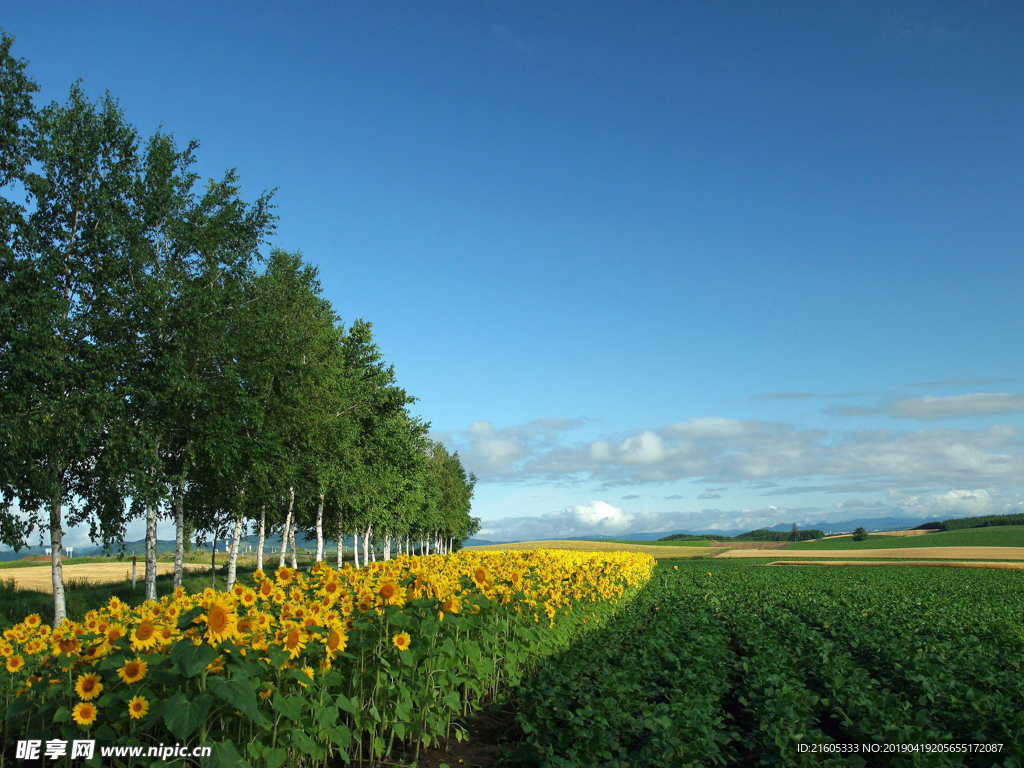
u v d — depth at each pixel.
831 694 10.62
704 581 38.38
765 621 20.19
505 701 10.78
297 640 6.30
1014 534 126.75
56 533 20.84
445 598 8.59
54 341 20.00
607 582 19.50
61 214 22.36
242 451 26.00
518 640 11.67
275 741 6.31
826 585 36.97
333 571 10.25
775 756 7.86
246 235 27.33
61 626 6.96
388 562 10.79
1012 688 10.82
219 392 25.33
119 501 22.89
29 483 19.78
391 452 43.44
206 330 24.59
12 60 21.75
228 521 34.47
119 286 22.05
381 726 8.19
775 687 10.62
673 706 9.05
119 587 33.97
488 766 8.18
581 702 9.27
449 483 80.06
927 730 8.48
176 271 24.81
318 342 31.62
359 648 7.87
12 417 18.88
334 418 34.28
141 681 5.98
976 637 17.66
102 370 21.33
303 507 38.22
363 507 41.44
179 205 25.38
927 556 91.19
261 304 27.98
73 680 6.43
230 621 5.78
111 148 23.45
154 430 23.03
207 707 5.22
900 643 14.95
